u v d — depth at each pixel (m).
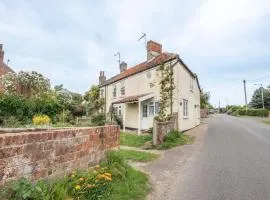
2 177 3.21
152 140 13.70
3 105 14.88
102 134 6.42
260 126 23.92
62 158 4.57
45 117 14.72
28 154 3.69
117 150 7.37
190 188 5.90
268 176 6.75
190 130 21.00
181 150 11.47
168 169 7.89
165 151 11.45
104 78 36.72
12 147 3.39
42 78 21.41
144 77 21.72
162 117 14.81
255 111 49.84
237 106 76.50
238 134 17.25
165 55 21.48
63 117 18.42
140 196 5.19
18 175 3.48
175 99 18.53
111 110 24.69
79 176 4.73
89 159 5.64
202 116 45.69
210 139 14.91
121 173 5.97
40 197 3.53
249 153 10.05
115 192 5.03
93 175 4.90
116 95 27.47
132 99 19.36
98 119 20.70
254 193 5.47
